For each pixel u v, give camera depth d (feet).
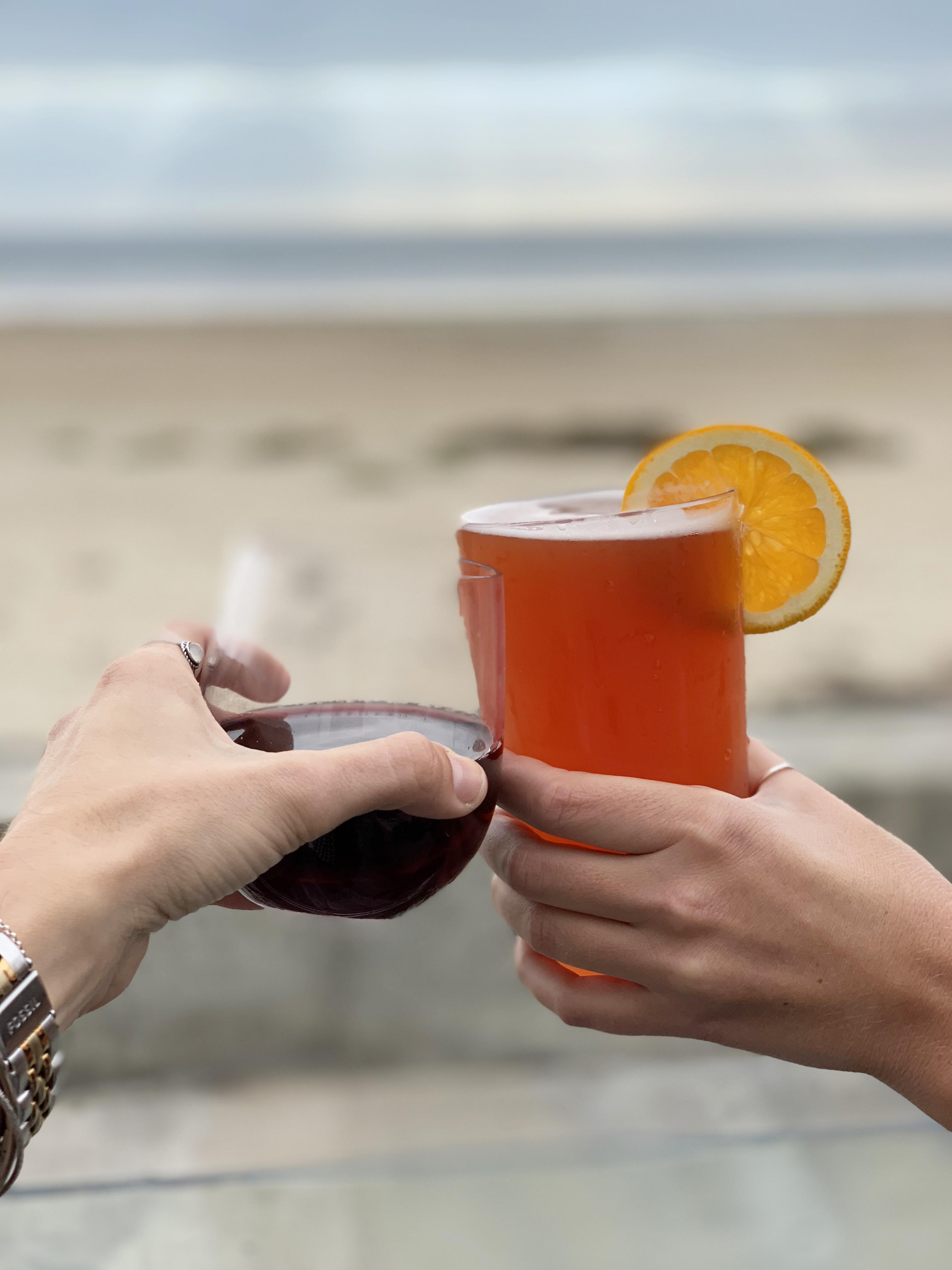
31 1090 1.60
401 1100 3.90
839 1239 1.97
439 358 23.91
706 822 1.74
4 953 1.56
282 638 1.72
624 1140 2.09
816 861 1.73
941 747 4.50
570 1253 1.96
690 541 1.75
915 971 1.72
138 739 1.70
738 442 1.92
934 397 18.31
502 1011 4.06
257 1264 1.91
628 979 1.82
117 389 20.22
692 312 28.12
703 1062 3.54
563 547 1.76
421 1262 1.93
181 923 3.90
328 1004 4.00
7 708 7.57
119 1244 1.92
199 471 14.84
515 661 1.83
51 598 9.81
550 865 1.80
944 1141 2.09
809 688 7.16
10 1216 1.94
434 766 1.63
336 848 1.69
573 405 19.57
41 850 1.63
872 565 9.64
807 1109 2.52
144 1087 3.93
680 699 1.78
